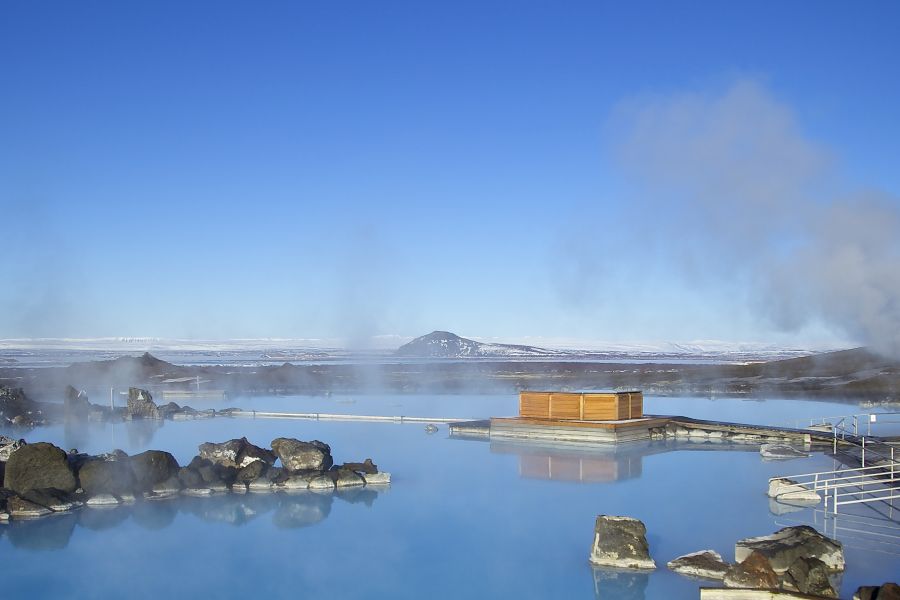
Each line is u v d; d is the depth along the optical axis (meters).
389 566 14.04
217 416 39.72
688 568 13.29
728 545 14.69
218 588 13.09
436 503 18.84
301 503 19.14
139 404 39.00
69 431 33.81
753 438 28.41
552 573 13.46
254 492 20.42
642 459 24.91
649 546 14.73
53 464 19.11
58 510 18.36
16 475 18.94
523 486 20.62
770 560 12.38
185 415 39.22
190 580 13.50
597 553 13.91
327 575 13.62
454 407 45.00
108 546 15.62
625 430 28.33
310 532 16.47
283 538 16.05
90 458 20.78
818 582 11.84
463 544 15.29
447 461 24.75
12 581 13.51
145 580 13.54
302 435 31.41
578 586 12.78
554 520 16.95
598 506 18.16
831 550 12.81
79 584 13.34
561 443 28.64
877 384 52.97
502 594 12.49
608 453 26.22
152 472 20.22
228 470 21.36
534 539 15.52
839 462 23.58
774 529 15.66
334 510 18.39
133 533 16.61
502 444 28.58
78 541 16.00
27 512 17.88
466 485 20.88
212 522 17.47
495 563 14.08
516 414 40.91
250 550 15.23
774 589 11.33
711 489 19.86
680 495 19.17
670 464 23.91
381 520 17.30
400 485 20.98
